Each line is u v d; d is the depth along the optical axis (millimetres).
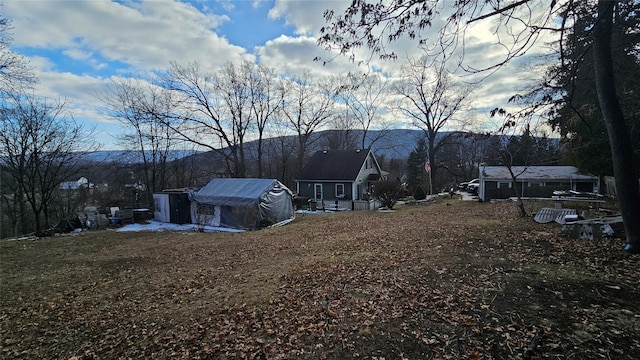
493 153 16453
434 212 19109
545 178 24094
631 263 6359
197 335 5109
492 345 3943
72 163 24109
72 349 5180
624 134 7043
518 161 27625
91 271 10266
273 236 14742
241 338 4855
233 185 21812
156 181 31391
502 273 6332
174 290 7676
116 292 7949
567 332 4070
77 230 20172
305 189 33531
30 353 5156
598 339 3869
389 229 13469
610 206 14602
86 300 7516
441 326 4523
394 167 56906
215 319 5656
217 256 11234
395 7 4586
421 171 52312
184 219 22094
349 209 26531
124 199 29203
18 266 11422
